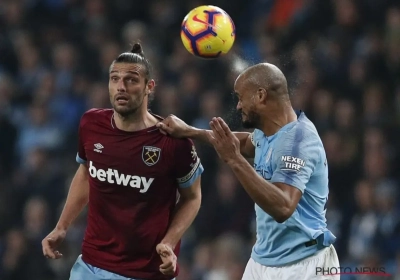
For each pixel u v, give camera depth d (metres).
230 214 41.34
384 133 42.34
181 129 22.22
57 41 55.12
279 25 50.47
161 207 22.58
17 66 55.31
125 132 22.38
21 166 49.22
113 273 22.62
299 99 43.72
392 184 40.25
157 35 52.25
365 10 48.12
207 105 45.97
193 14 23.17
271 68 22.47
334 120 43.12
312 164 21.86
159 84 48.88
